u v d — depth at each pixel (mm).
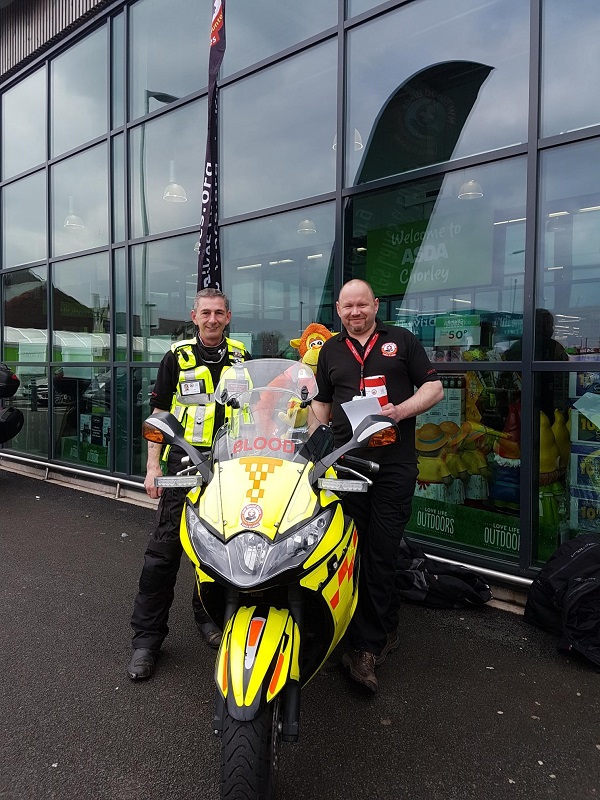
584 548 3650
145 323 7395
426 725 2740
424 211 4879
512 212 4383
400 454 3047
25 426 9352
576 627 3346
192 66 6879
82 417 8219
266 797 1876
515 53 4367
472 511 4617
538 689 3049
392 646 3406
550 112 4180
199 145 6789
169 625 3828
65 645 3521
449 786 2342
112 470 7680
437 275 4812
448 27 4727
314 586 2076
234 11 6371
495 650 3477
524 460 4250
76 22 8109
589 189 4008
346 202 5379
